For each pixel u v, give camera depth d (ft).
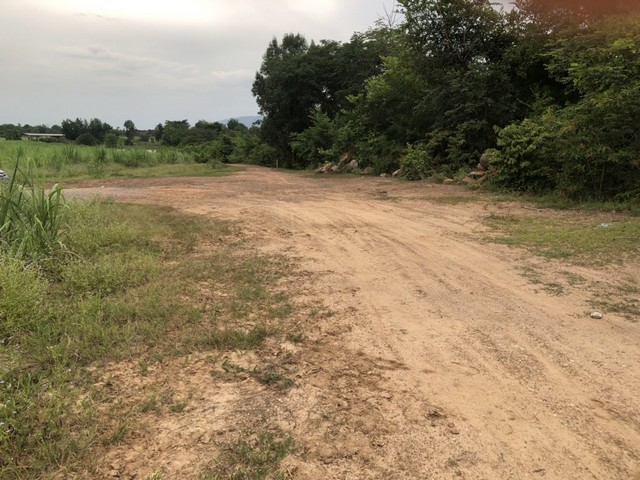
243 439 8.41
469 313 14.64
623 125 33.58
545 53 51.57
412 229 27.66
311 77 124.26
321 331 13.19
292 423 8.93
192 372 10.73
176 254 21.03
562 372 10.98
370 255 21.77
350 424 8.94
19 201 18.76
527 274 18.53
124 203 36.58
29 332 11.97
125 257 19.47
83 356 11.08
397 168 70.08
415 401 9.75
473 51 62.23
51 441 8.13
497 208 34.86
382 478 7.54
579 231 25.21
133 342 11.98
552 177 39.09
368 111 81.20
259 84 171.32
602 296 16.02
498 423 9.03
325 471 7.68
